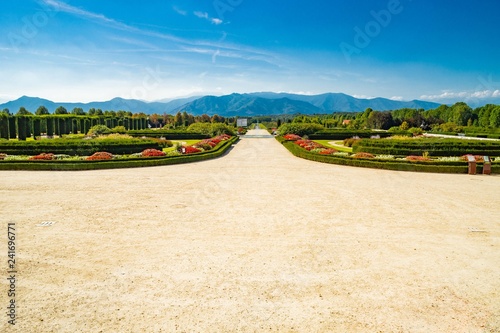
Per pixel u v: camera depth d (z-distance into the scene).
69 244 9.59
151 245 9.57
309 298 6.92
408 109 117.81
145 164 25.62
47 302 6.70
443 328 5.98
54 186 17.50
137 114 112.69
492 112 80.50
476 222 11.70
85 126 70.19
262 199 14.85
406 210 13.13
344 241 9.95
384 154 31.73
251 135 80.88
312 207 13.55
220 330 5.90
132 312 6.41
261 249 9.34
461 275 7.89
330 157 27.64
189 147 32.69
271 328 5.96
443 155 30.59
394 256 8.91
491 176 21.11
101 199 14.71
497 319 6.23
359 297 6.96
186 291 7.15
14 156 27.47
